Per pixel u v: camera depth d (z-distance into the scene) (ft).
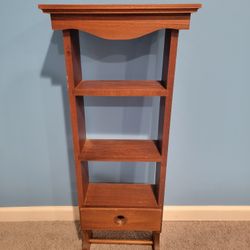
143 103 3.78
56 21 2.57
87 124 3.93
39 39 3.42
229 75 3.60
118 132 3.98
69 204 4.59
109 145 3.66
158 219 3.66
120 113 3.85
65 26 2.59
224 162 4.22
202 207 4.58
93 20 2.56
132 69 3.57
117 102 3.78
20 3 3.23
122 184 4.10
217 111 3.83
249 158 4.18
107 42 3.42
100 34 2.62
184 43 3.40
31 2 3.22
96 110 3.84
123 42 3.41
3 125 3.94
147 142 3.77
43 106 3.83
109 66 3.56
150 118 3.87
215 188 4.43
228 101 3.77
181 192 4.47
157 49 3.44
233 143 4.07
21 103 3.80
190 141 4.05
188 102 3.76
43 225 4.55
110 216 3.65
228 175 4.33
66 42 2.72
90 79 3.63
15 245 4.15
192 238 4.25
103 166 4.25
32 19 3.31
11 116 3.88
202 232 4.38
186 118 3.88
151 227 3.72
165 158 3.30
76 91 2.96
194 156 4.17
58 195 4.52
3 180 4.37
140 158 3.29
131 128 3.95
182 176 4.33
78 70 3.20
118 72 3.59
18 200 4.55
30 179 4.38
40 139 4.07
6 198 4.52
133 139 3.97
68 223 4.59
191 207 4.58
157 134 3.95
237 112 3.84
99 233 4.35
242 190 4.45
